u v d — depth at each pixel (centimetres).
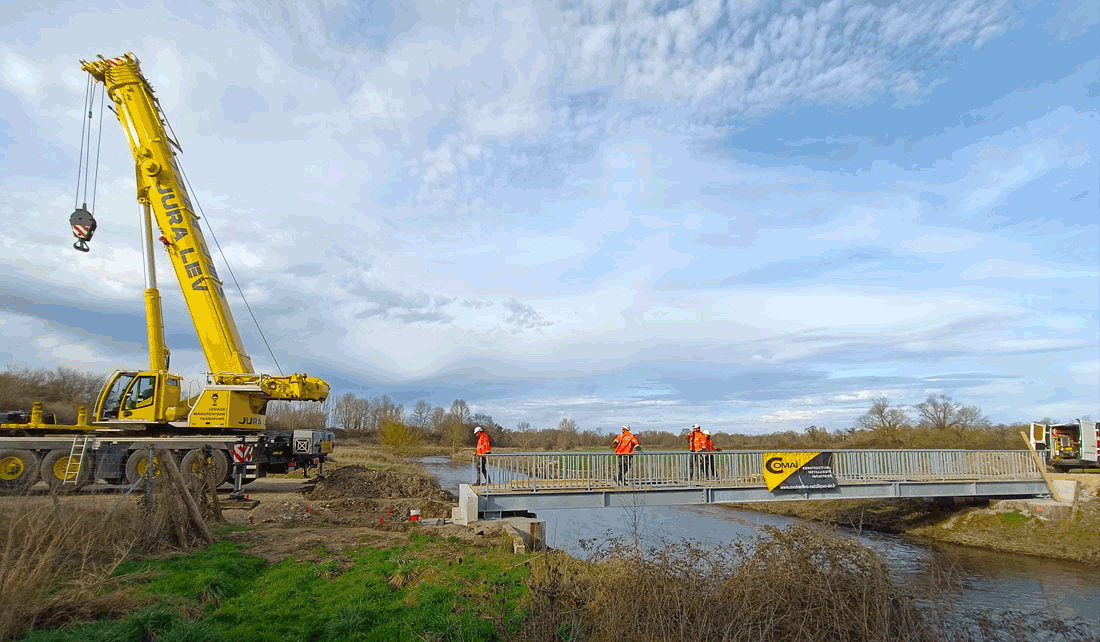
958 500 2388
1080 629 1001
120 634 585
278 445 2084
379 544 1122
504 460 1634
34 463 1659
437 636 656
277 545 1073
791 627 646
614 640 633
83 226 1739
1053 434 2683
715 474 1795
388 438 5794
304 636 648
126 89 1839
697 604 661
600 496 1652
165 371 1834
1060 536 1966
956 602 846
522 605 762
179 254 1859
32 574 622
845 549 730
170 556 899
